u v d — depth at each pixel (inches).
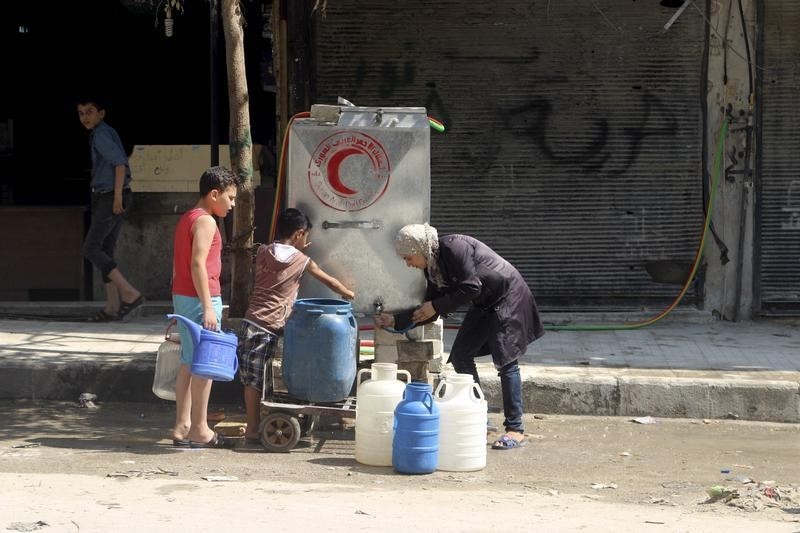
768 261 428.8
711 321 429.7
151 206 434.9
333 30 421.4
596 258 431.5
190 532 193.0
